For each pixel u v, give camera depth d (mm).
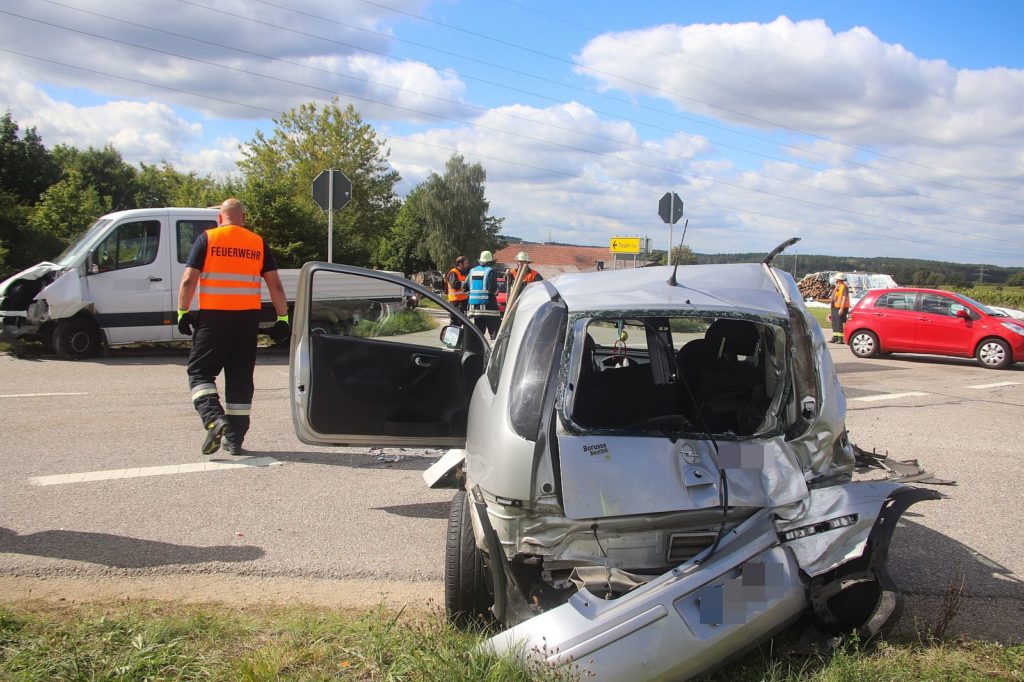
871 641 3111
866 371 13758
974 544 4816
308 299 4762
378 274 4863
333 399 4730
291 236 20094
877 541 2973
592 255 78062
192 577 4160
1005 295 34500
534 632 2717
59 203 26562
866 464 4902
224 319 6199
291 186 21109
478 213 70062
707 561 2910
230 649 3137
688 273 3938
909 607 3855
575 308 3350
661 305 3389
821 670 2949
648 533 3102
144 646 3070
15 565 4223
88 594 3885
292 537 4793
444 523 5117
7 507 5199
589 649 2635
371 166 36688
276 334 13742
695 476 3072
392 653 3045
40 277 11539
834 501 3139
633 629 2680
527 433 3088
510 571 3090
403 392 4863
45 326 11844
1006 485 6195
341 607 3805
